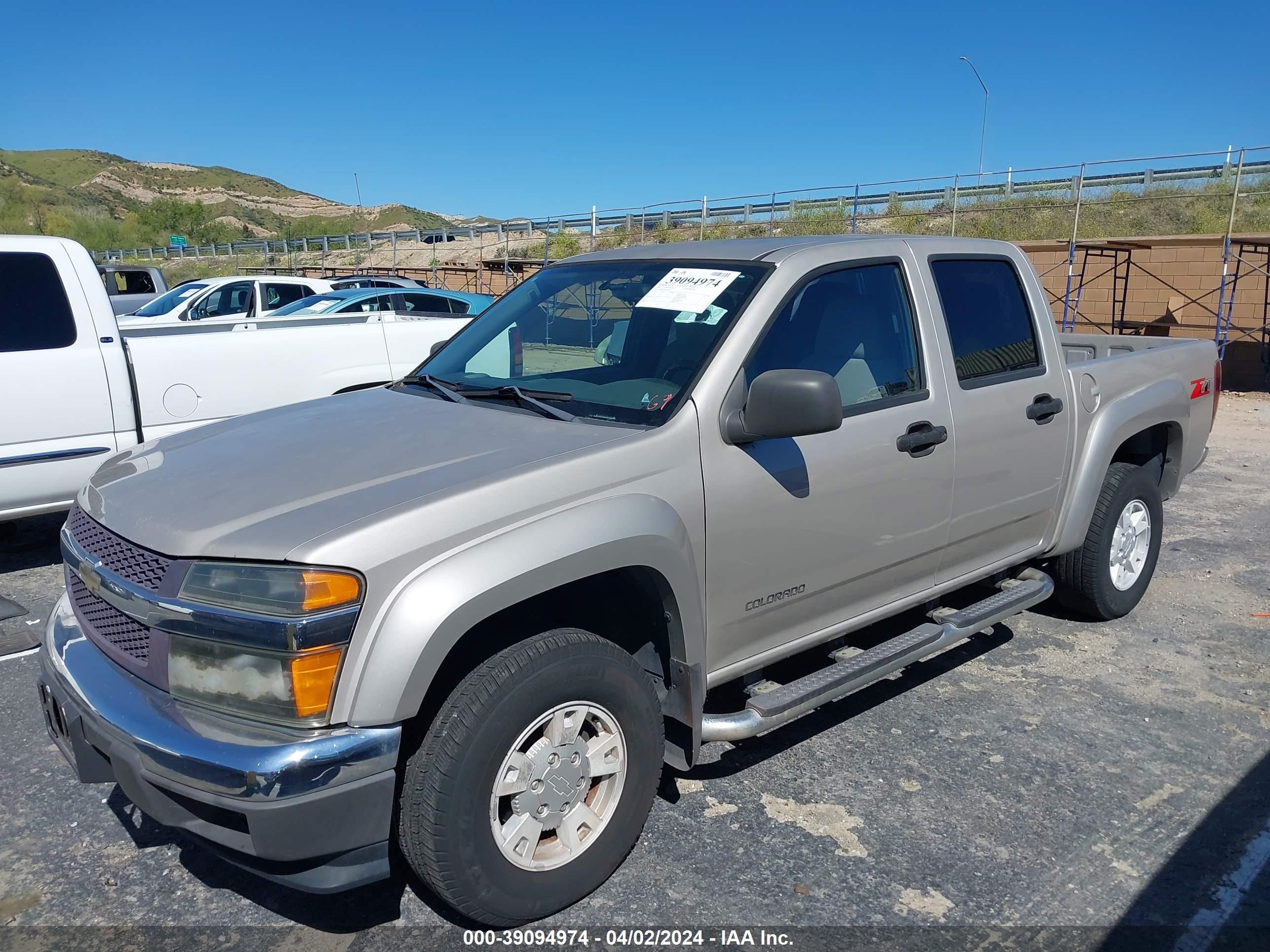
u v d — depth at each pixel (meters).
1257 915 2.74
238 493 2.63
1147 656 4.55
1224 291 15.34
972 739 3.74
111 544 2.64
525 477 2.56
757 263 3.30
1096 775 3.48
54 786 3.45
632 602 2.97
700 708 2.91
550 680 2.51
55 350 5.66
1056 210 22.78
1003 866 2.95
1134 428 4.57
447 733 2.38
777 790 3.38
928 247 3.76
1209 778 3.46
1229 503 7.52
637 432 2.85
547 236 29.73
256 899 2.83
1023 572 4.38
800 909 2.75
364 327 7.20
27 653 4.59
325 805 2.22
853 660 3.44
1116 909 2.76
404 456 2.79
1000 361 3.95
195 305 14.21
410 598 2.29
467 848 2.43
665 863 2.96
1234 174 19.94
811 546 3.20
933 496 3.59
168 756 2.25
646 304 3.37
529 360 3.61
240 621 2.25
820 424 2.72
